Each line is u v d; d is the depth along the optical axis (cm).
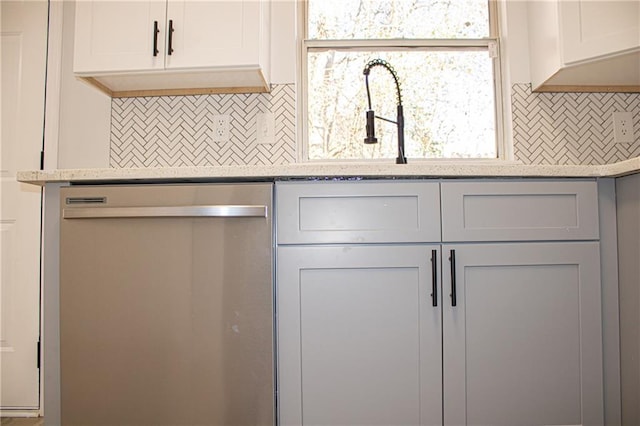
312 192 106
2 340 164
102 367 104
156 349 103
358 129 172
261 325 103
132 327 104
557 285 108
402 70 175
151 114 168
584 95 167
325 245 106
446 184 108
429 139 173
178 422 102
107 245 105
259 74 150
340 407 105
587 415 107
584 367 108
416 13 178
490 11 178
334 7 177
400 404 105
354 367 105
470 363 106
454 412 105
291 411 104
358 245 106
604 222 112
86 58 143
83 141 169
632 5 135
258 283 103
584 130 166
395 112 173
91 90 170
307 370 105
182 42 143
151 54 142
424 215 107
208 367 103
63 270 105
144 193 105
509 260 107
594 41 138
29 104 169
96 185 109
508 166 106
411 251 106
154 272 104
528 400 107
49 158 167
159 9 144
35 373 163
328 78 174
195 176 104
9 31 172
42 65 170
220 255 104
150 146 167
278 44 167
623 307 109
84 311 104
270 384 102
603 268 111
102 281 105
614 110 166
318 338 105
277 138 165
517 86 168
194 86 164
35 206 167
